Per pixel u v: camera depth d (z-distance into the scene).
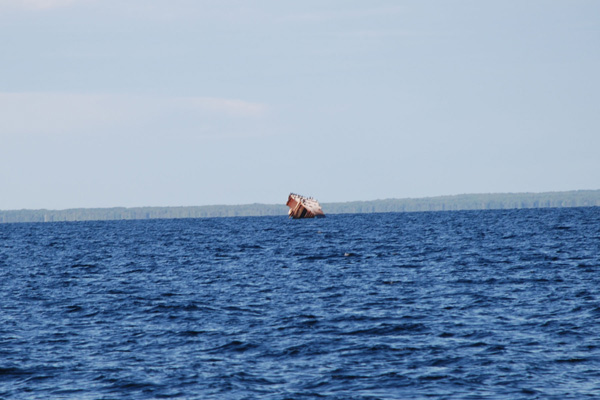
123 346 109.44
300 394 82.94
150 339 114.38
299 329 119.81
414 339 109.94
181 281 199.50
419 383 86.25
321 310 140.00
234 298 160.12
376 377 89.12
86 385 88.06
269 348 105.94
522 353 99.00
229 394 83.31
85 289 184.12
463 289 166.50
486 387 84.06
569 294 152.38
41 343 112.12
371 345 106.12
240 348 106.38
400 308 140.25
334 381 87.75
